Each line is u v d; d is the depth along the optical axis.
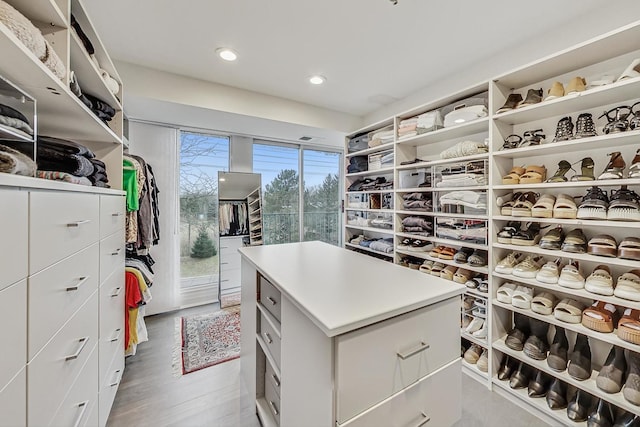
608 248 1.34
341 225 4.33
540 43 1.76
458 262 1.98
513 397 1.58
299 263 1.33
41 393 0.75
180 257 3.05
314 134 3.35
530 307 1.58
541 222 1.67
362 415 0.73
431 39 1.81
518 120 1.77
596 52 1.40
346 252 1.60
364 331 0.73
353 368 0.71
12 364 0.63
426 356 0.87
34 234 0.72
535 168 1.65
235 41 1.84
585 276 1.56
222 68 2.19
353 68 2.21
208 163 3.23
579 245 1.44
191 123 2.84
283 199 3.82
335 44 1.88
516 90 1.84
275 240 3.76
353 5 1.50
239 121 2.79
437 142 2.47
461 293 0.96
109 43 1.84
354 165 3.19
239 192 3.38
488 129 1.87
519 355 1.60
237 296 3.29
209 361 1.96
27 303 0.69
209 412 1.48
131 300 1.85
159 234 2.72
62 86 0.92
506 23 1.64
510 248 1.67
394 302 0.83
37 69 0.80
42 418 0.75
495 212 1.75
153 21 1.62
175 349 2.13
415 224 2.38
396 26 1.68
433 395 0.90
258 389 1.41
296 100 2.87
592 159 1.53
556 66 1.54
